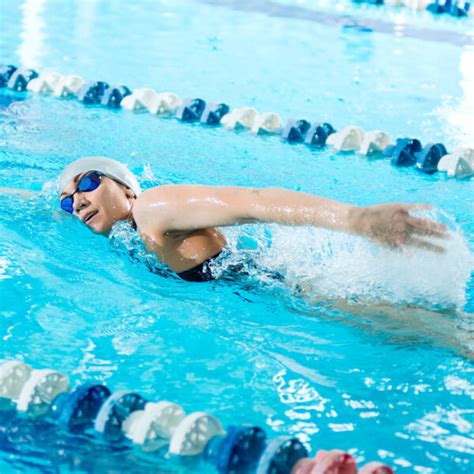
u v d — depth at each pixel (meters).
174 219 4.09
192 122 7.79
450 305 4.05
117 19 11.83
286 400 3.39
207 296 4.30
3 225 5.06
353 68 9.88
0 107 7.84
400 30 12.09
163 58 9.89
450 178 6.52
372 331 3.90
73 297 4.23
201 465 2.88
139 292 4.32
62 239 4.91
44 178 6.04
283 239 4.54
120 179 4.73
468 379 3.53
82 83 8.50
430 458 3.01
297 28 11.89
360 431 3.18
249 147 7.10
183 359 3.70
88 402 3.13
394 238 3.43
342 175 6.47
